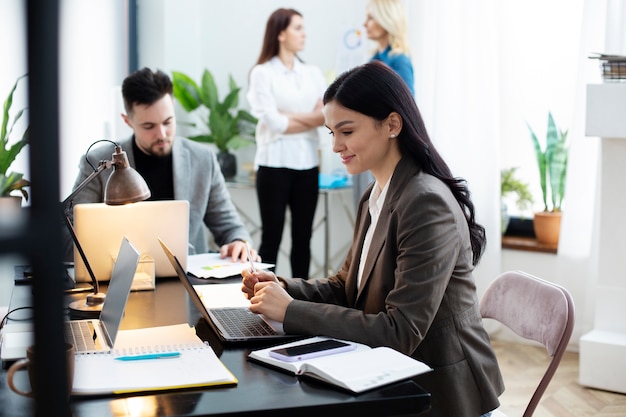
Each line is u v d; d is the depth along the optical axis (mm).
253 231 5461
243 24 5438
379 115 1979
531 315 2070
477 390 1938
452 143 4453
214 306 2188
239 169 5500
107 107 4895
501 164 4633
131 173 2232
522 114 4566
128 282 1734
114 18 5062
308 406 1428
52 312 646
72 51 4656
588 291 4086
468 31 4359
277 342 1842
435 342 1913
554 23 4438
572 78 4422
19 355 1643
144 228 2479
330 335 1825
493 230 4367
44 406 655
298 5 5273
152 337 1854
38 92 596
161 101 3010
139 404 1430
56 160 611
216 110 5270
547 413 3369
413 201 1910
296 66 4664
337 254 5230
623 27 3807
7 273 2705
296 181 4641
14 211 650
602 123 3523
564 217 4152
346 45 4840
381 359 1612
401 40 4430
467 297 1973
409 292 1838
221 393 1492
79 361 1635
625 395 3600
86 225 2424
